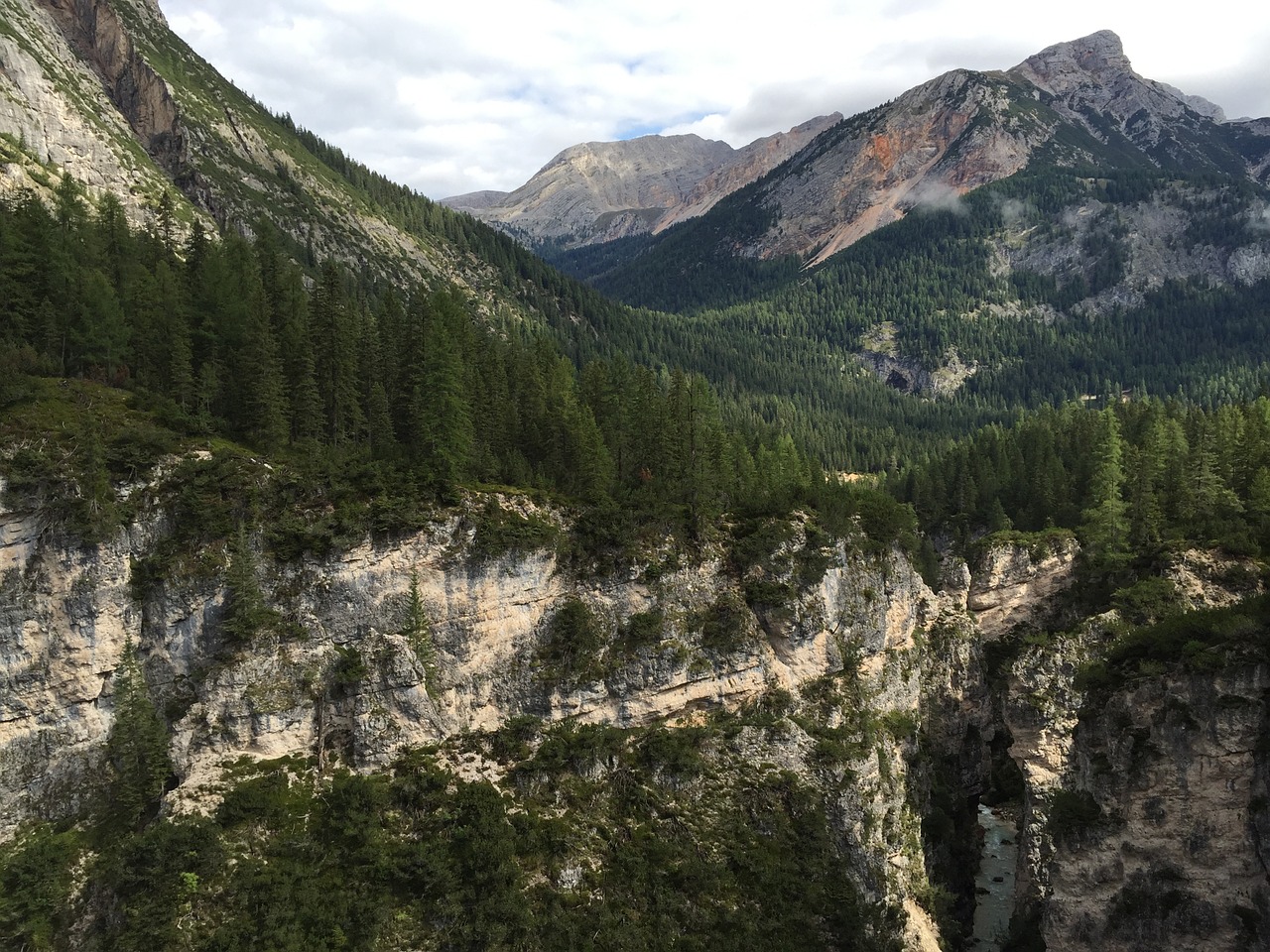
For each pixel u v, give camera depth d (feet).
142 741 211.82
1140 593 327.06
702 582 280.31
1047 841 272.92
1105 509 371.35
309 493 241.35
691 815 241.96
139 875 191.31
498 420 310.04
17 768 204.03
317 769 223.30
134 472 224.53
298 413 273.33
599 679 255.91
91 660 212.43
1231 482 380.78
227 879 196.13
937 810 297.74
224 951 184.14
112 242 326.85
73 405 233.76
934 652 356.38
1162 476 396.57
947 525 483.10
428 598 244.63
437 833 217.77
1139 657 203.51
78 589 211.00
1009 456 522.06
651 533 278.05
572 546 266.98
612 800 241.96
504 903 206.49
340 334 288.71
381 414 287.69
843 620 303.68
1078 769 212.84
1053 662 314.96
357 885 203.21
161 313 279.08
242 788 211.41
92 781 211.20
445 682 244.01
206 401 257.55
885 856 254.68
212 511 228.22
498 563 251.60
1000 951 258.57
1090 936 197.26
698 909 223.30
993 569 396.98
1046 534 394.52
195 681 221.87
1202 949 179.32
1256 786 175.63
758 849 238.89
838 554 304.30
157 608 221.87
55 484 212.23
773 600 281.54
